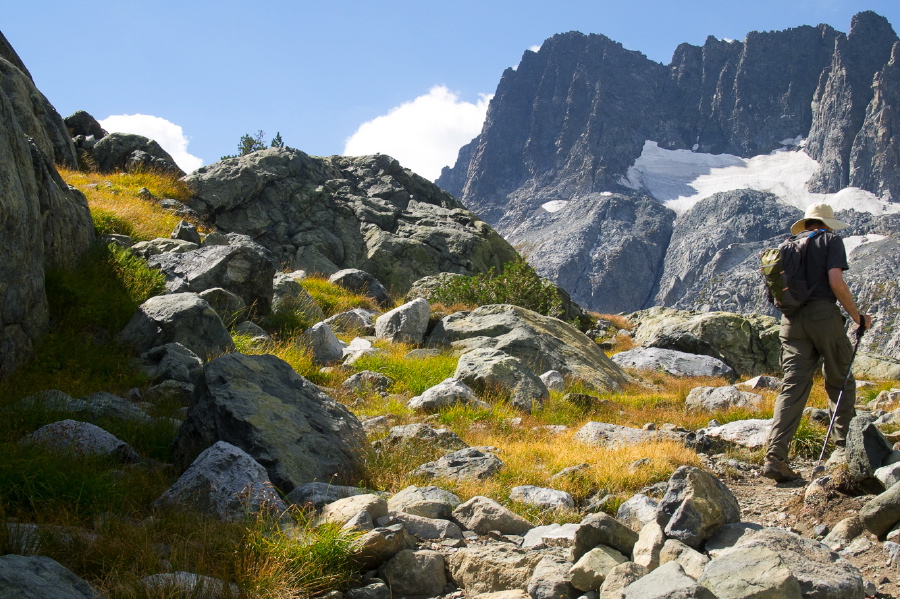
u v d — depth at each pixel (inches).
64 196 545.0
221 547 182.9
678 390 667.4
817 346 281.6
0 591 134.9
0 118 389.1
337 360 604.1
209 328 477.4
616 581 157.4
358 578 181.6
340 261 1369.3
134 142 1290.6
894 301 7800.2
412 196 1656.0
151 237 742.5
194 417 277.9
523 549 205.8
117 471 240.5
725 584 149.3
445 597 180.1
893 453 237.9
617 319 1328.7
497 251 1544.0
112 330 473.7
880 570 185.9
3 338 371.6
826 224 287.3
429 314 778.8
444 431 343.0
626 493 267.7
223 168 1385.3
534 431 406.3
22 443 251.3
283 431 274.2
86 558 170.2
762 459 326.6
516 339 693.3
